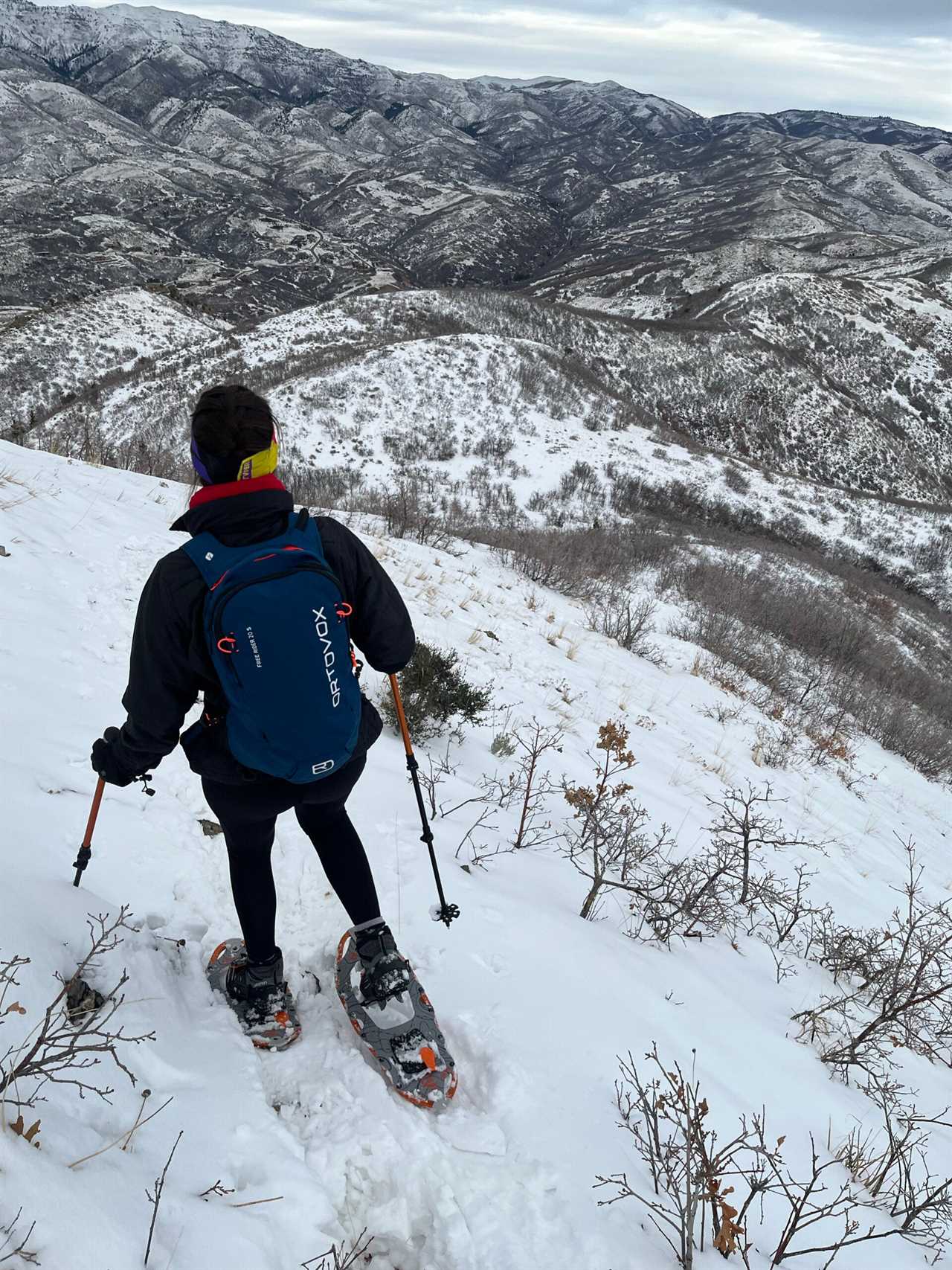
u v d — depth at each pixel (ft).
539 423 173.78
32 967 6.72
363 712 7.36
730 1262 6.92
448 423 166.81
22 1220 4.51
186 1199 5.58
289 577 6.10
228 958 8.47
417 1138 7.02
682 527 141.28
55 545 19.44
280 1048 7.75
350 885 7.77
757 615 60.23
